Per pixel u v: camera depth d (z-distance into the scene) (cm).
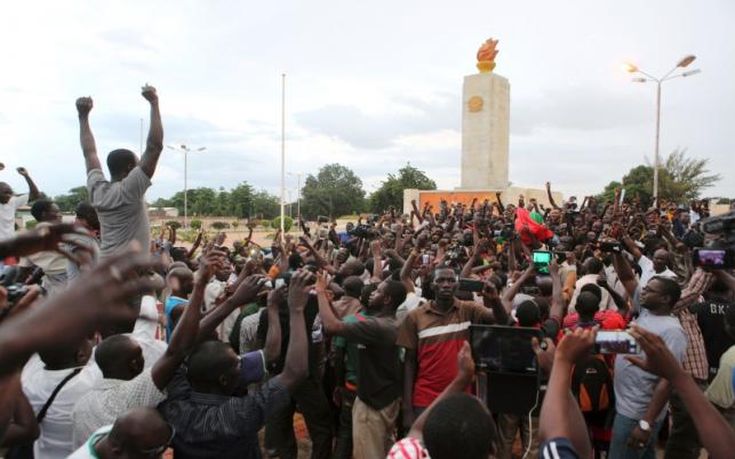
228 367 326
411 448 252
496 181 3775
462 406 227
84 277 96
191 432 311
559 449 211
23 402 300
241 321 697
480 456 220
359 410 526
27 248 135
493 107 3716
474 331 366
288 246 985
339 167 9075
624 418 470
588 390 516
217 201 7700
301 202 8438
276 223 5741
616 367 481
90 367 377
